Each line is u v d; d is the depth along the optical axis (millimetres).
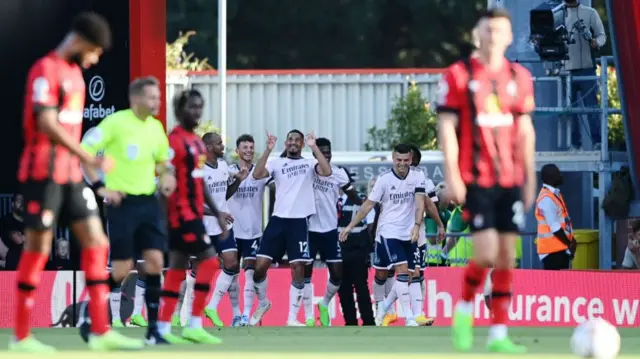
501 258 28281
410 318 49906
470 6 154000
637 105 57656
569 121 61906
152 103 32500
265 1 154375
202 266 33938
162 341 33688
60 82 27359
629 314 49344
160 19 53688
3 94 57625
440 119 27578
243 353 28969
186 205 33375
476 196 27547
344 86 97562
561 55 56344
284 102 96812
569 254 52594
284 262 65812
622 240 57125
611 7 58062
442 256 58375
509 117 27719
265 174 50688
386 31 154500
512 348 28875
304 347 32750
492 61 27766
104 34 27672
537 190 61594
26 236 28109
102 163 27797
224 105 79750
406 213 49969
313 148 50750
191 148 33312
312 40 154625
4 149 57469
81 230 28828
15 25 57188
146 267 33219
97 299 29375
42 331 42594
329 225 51500
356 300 53594
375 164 82562
